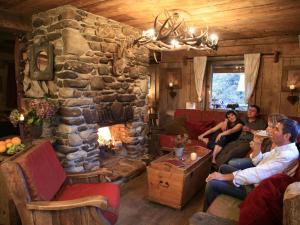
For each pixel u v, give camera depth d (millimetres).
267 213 1414
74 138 2947
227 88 4977
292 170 1874
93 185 2197
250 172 1996
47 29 3059
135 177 3533
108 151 4016
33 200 1722
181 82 5359
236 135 3730
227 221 1624
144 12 3018
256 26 3609
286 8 2734
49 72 2961
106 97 3393
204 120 4445
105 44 3326
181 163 2762
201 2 2582
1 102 5324
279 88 4383
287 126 1928
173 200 2648
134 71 3885
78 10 2924
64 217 1702
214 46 2674
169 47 2551
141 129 4133
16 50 3465
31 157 1850
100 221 1674
